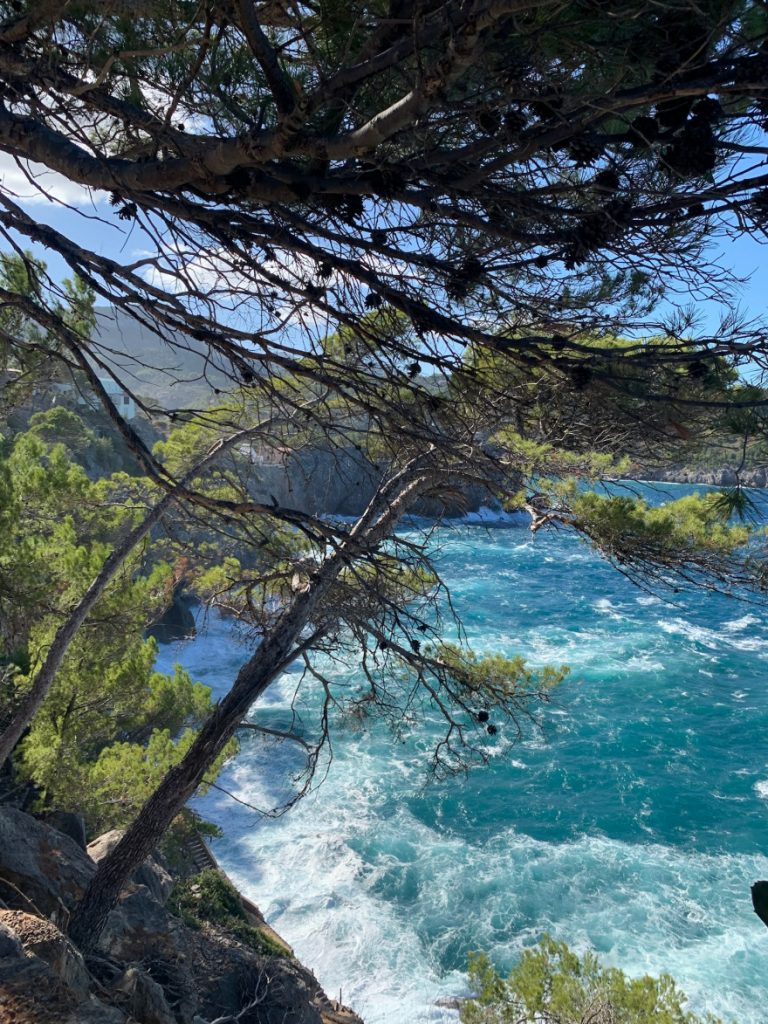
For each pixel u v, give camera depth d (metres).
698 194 2.33
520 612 46.44
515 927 18.69
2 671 12.23
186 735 13.73
